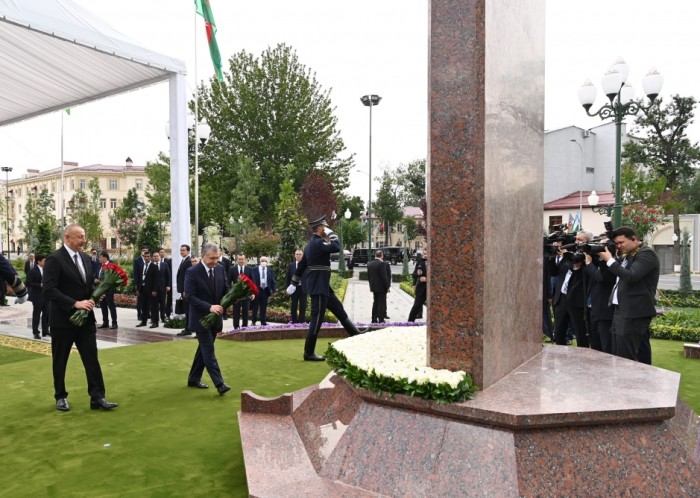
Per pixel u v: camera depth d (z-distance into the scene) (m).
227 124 36.69
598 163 41.59
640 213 20.53
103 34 10.02
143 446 4.46
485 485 2.78
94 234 45.91
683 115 38.03
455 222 3.49
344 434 3.48
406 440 3.18
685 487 2.97
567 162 40.38
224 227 37.50
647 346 5.83
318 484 3.19
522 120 4.27
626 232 5.38
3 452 4.34
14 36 10.35
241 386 6.44
